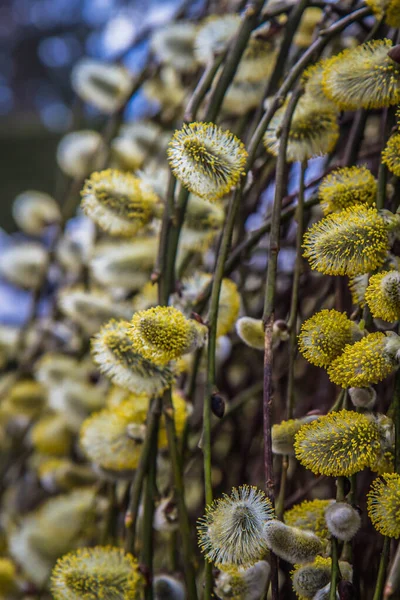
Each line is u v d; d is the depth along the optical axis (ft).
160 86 2.53
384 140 1.75
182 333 1.65
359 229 1.61
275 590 1.56
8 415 2.67
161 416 1.82
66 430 2.35
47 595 2.24
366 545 1.88
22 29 9.34
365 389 1.59
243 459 2.09
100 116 4.10
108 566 1.71
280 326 1.76
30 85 9.16
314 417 1.66
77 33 8.74
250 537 1.56
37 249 2.84
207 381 1.70
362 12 1.83
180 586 1.81
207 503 1.62
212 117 1.91
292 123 1.80
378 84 1.69
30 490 2.72
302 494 1.87
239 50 1.92
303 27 2.14
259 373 2.21
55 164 6.05
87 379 2.36
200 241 1.97
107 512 2.05
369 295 1.58
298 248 1.81
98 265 2.13
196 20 2.56
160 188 1.97
